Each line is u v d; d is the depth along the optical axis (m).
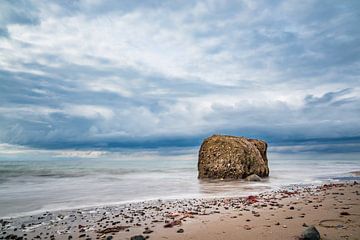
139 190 18.11
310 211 9.91
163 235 7.42
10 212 11.35
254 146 26.94
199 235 7.31
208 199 14.07
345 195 13.73
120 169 43.19
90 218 10.10
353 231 7.11
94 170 39.97
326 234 6.86
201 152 26.16
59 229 8.58
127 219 9.77
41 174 32.81
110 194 16.45
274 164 53.75
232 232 7.48
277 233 7.20
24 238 7.73
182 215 10.03
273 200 13.05
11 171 36.53
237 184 20.69
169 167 49.31
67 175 31.75
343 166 45.38
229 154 24.56
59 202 13.76
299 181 22.59
